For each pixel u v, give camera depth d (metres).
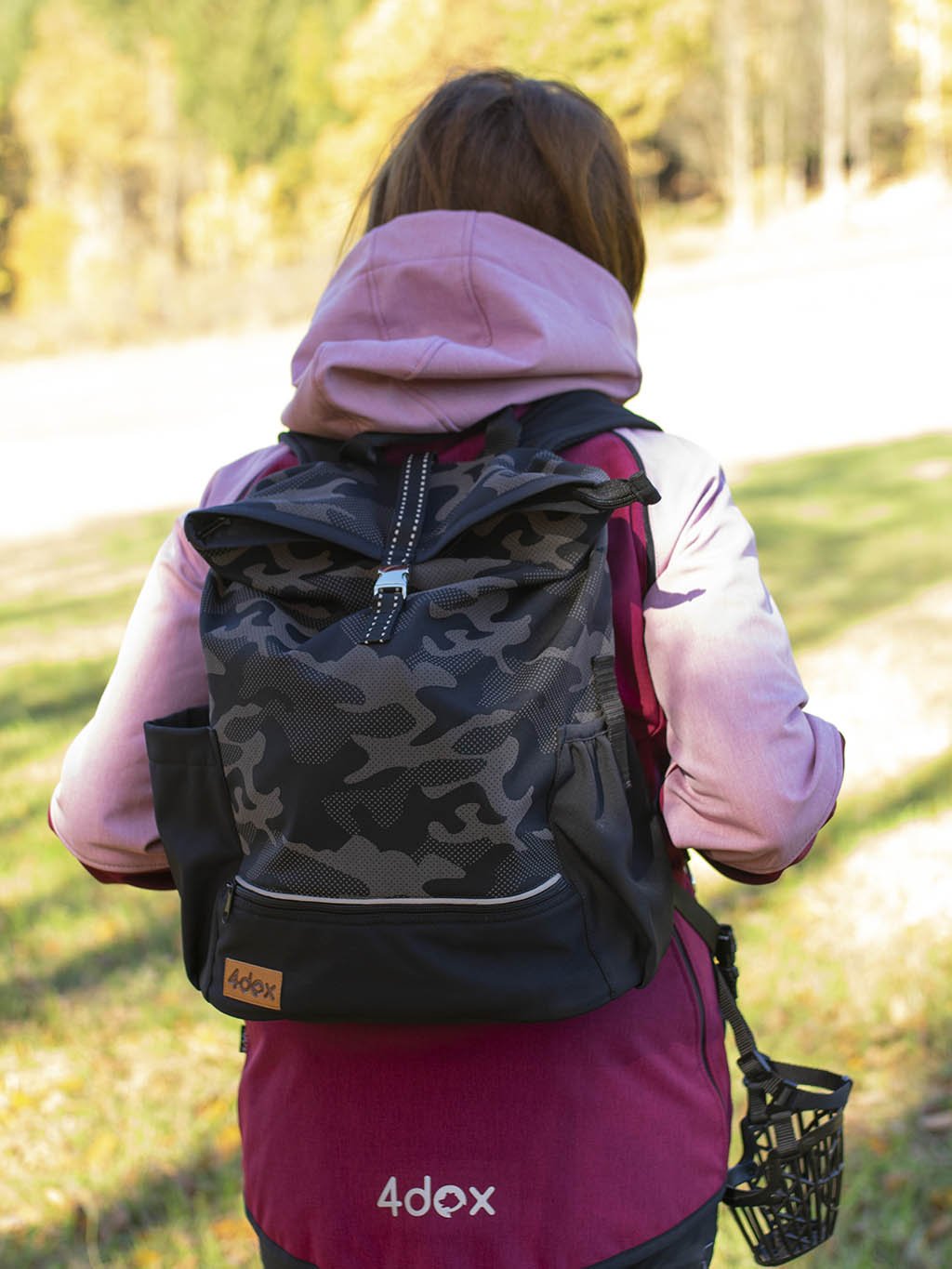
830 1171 1.44
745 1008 3.27
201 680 1.37
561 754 1.15
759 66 44.03
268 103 42.72
